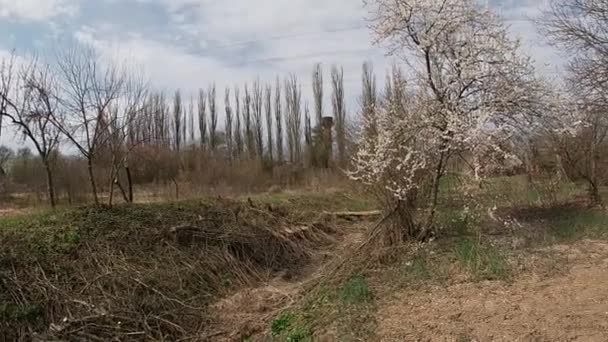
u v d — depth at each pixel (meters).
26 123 13.89
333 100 35.56
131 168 20.92
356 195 12.66
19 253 8.98
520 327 5.95
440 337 6.05
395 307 7.21
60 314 8.01
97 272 9.22
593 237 9.52
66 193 17.69
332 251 13.70
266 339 7.51
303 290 9.56
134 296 8.84
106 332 7.85
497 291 7.17
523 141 10.41
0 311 7.59
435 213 10.22
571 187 13.77
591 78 13.28
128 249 10.30
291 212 16.20
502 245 9.16
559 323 5.90
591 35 13.57
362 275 8.91
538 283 7.29
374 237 10.54
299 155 36.41
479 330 6.05
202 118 40.59
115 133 13.94
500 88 9.77
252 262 11.96
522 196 12.57
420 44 9.75
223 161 28.09
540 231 9.97
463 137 9.02
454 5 9.66
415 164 9.51
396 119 9.83
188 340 8.14
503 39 9.70
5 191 19.84
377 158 9.60
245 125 39.50
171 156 24.84
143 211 12.19
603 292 6.64
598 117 12.63
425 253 9.16
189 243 11.47
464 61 9.64
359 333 6.54
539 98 9.87
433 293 7.47
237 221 13.19
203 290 10.04
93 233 10.41
